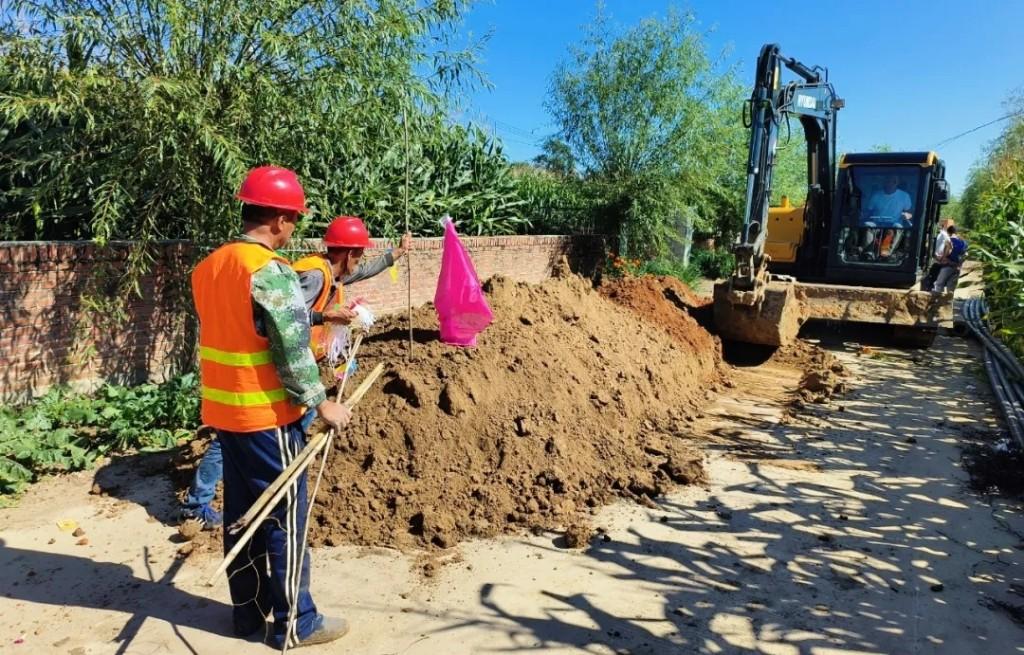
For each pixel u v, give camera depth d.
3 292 5.52
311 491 4.28
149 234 5.92
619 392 6.05
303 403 2.85
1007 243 7.96
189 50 5.68
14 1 5.29
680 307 10.30
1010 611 3.56
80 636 3.13
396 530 4.12
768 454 5.72
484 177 13.16
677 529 4.36
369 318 3.94
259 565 3.06
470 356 5.24
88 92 5.33
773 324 8.70
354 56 5.88
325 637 3.13
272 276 2.75
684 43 14.21
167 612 3.33
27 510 4.29
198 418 5.70
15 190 6.18
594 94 14.79
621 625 3.34
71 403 5.55
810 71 10.22
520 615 3.39
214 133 5.34
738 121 16.52
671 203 14.20
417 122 6.54
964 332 11.66
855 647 3.24
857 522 4.53
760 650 3.19
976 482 5.20
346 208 9.02
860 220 10.41
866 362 9.44
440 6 6.56
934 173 10.88
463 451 4.67
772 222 11.80
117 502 4.41
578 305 7.26
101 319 6.05
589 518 4.45
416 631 3.24
